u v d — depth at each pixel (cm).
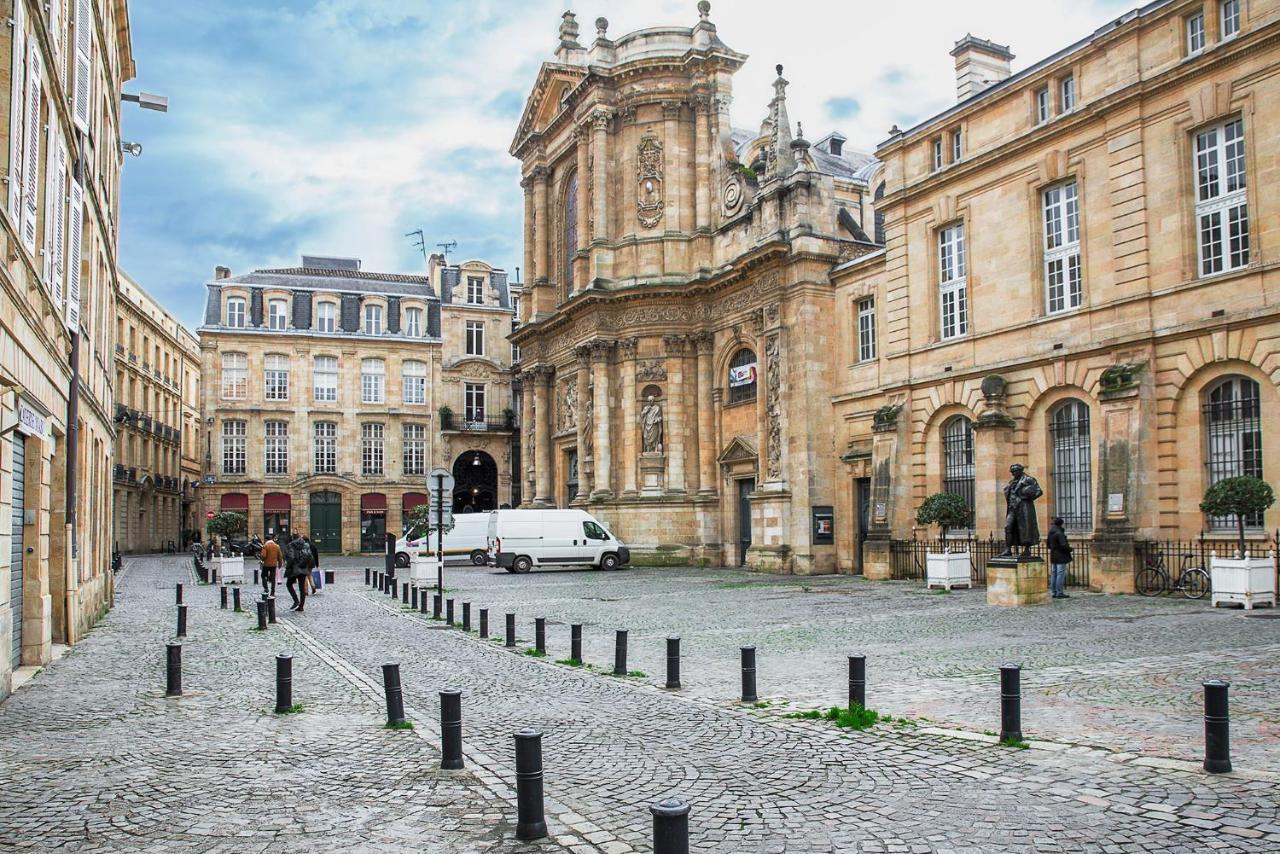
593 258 4619
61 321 1550
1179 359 2378
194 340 8256
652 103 4575
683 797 799
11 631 1317
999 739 944
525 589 3131
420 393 6881
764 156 4247
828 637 1759
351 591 3244
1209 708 820
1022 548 2273
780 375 3772
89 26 1842
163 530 7056
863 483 3584
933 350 3148
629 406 4488
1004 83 2884
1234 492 2019
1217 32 2333
